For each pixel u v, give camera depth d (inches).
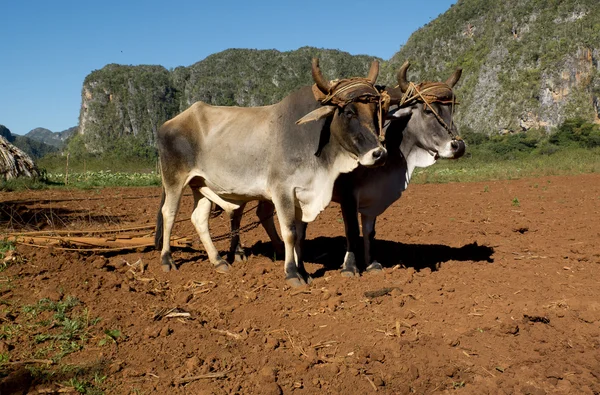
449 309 202.8
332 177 220.8
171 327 190.9
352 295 219.1
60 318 193.2
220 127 250.2
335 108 208.2
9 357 164.1
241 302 217.8
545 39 3690.9
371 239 254.1
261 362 164.9
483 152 2050.9
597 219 414.0
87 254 284.5
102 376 156.4
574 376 160.7
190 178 259.1
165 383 153.2
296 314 203.3
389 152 239.9
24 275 237.8
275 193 231.0
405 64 233.5
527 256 290.2
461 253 301.3
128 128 5027.1
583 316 196.5
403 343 173.5
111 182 863.1
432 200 582.6
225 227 396.5
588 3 3698.3
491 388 152.9
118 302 214.1
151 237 301.3
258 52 6097.4
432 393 151.5
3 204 490.6
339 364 164.1
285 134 227.8
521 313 197.2
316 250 312.0
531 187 731.4
